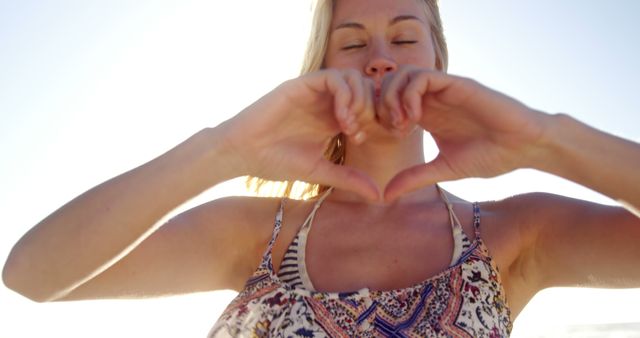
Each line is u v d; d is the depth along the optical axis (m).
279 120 0.52
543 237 0.65
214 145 0.53
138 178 0.53
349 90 0.50
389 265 0.62
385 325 0.56
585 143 0.50
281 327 0.58
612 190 0.50
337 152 0.78
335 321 0.57
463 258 0.61
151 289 0.64
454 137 0.52
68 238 0.52
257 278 0.62
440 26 0.80
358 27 0.72
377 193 0.54
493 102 0.49
